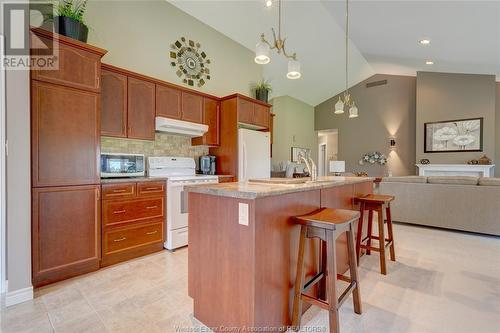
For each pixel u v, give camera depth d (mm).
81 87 2268
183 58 3893
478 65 5430
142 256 2799
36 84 2008
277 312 1504
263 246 1393
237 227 1420
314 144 8992
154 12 3539
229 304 1469
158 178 2922
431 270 2441
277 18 4242
